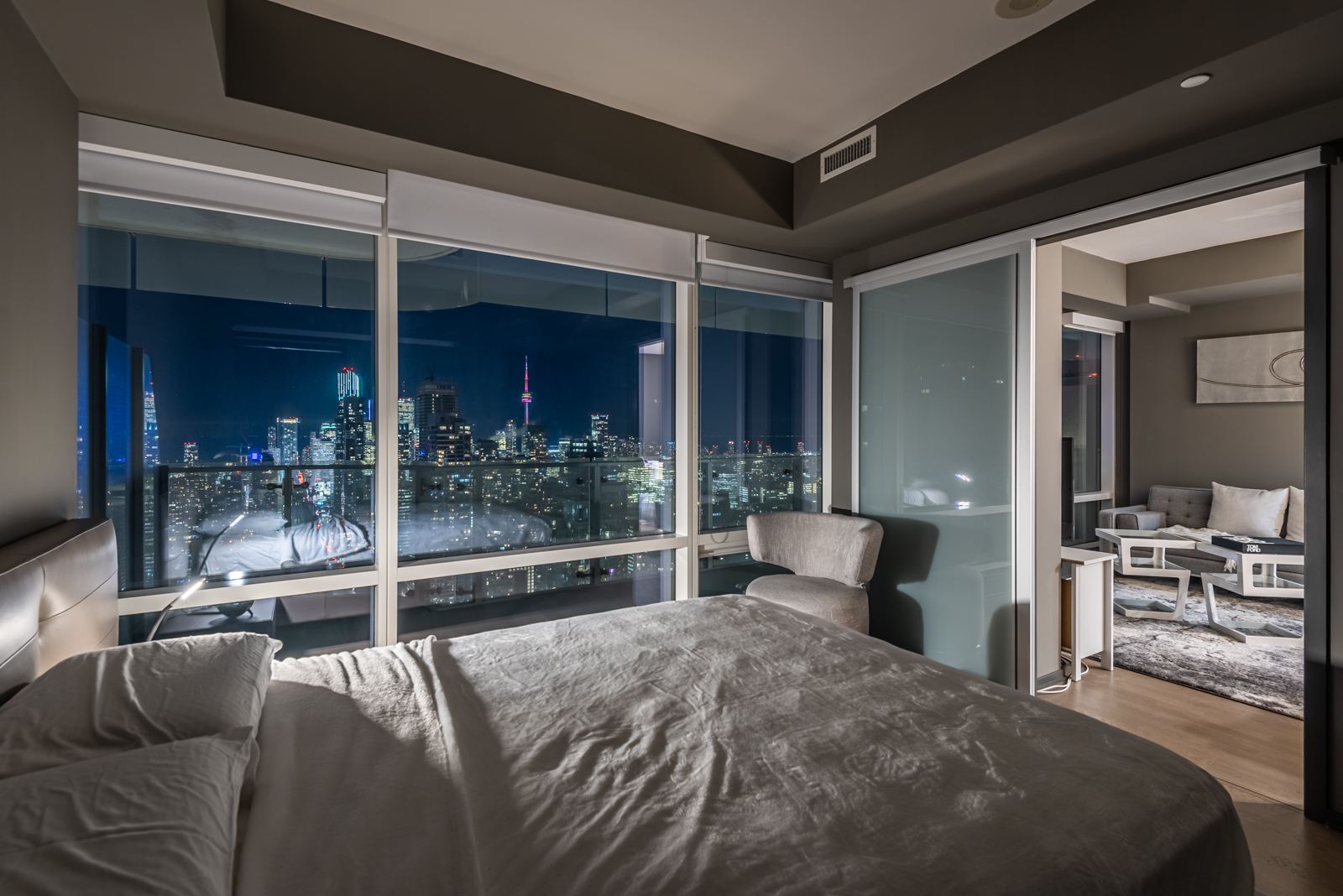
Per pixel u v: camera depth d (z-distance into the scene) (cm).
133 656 141
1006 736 146
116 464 241
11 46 171
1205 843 117
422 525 303
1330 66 193
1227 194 240
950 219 334
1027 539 309
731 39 240
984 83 254
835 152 324
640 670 185
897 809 119
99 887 77
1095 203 277
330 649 282
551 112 276
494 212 302
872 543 341
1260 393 563
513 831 112
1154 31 203
